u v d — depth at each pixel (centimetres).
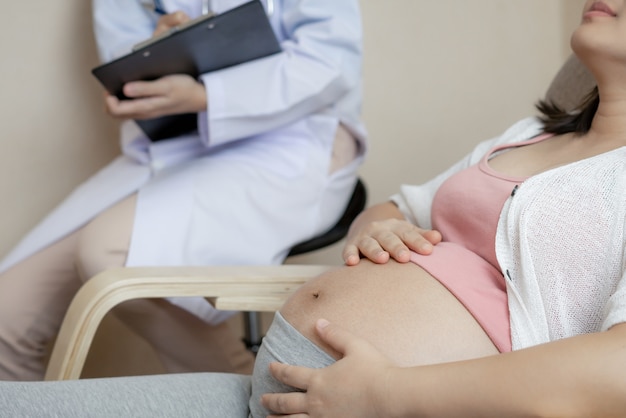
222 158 155
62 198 201
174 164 158
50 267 151
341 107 166
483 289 92
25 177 199
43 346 154
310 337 89
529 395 70
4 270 152
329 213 164
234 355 160
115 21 174
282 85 151
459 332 87
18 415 81
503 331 88
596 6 102
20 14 192
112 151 201
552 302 88
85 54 196
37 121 197
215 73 147
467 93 225
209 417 91
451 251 99
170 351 151
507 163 109
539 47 224
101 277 115
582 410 69
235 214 148
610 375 68
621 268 86
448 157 228
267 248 151
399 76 222
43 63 195
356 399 78
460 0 220
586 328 87
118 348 203
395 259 98
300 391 85
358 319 89
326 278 99
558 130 112
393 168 227
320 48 156
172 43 136
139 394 90
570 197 90
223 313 147
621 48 98
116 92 143
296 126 161
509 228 93
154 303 143
